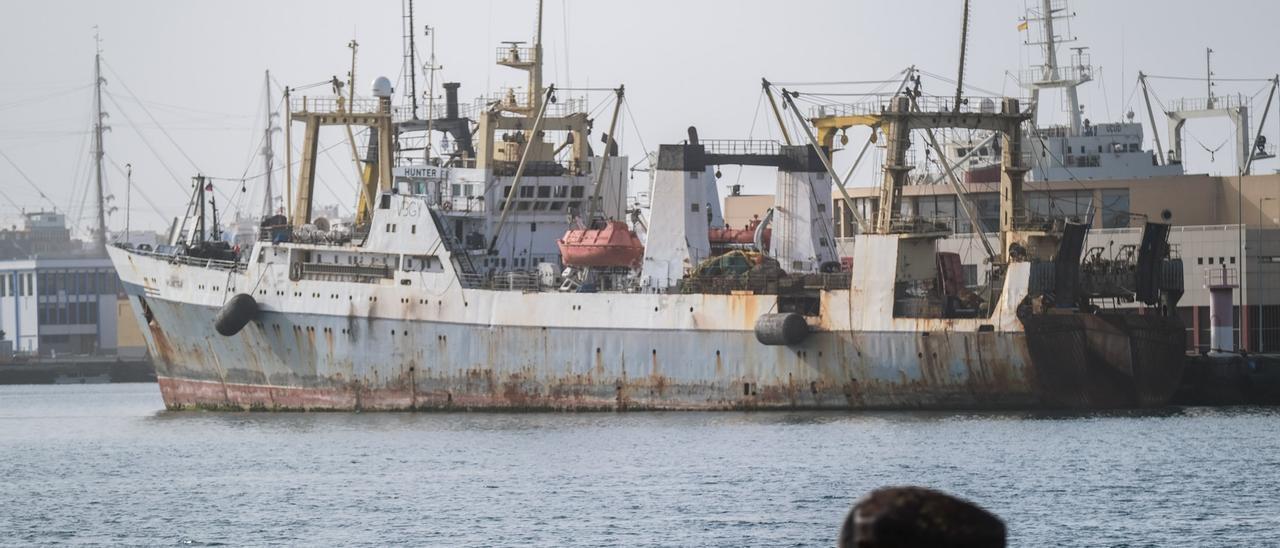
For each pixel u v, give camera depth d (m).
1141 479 186.00
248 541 157.75
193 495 189.88
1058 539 150.75
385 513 171.50
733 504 171.62
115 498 189.62
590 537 154.38
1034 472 191.62
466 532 158.75
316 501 181.50
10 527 170.12
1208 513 164.12
